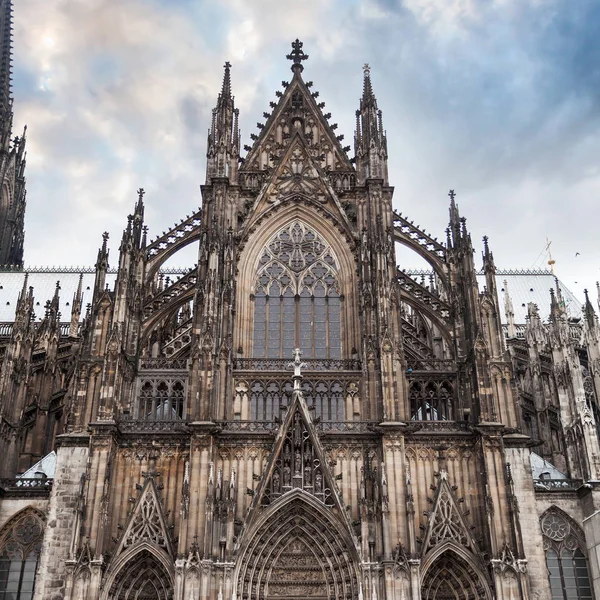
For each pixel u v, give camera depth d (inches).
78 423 2783.0
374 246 3058.6
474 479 2709.2
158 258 3208.7
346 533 2561.5
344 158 3494.1
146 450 2711.6
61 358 3683.6
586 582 2910.9
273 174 3376.0
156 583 2573.8
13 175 5910.4
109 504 2591.0
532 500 2696.9
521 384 3789.4
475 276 3011.8
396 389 2748.5
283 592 2583.7
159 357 3166.8
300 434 2731.3
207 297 2893.7
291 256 3289.9
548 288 5093.5
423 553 2536.9
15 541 2965.1
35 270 5182.1
